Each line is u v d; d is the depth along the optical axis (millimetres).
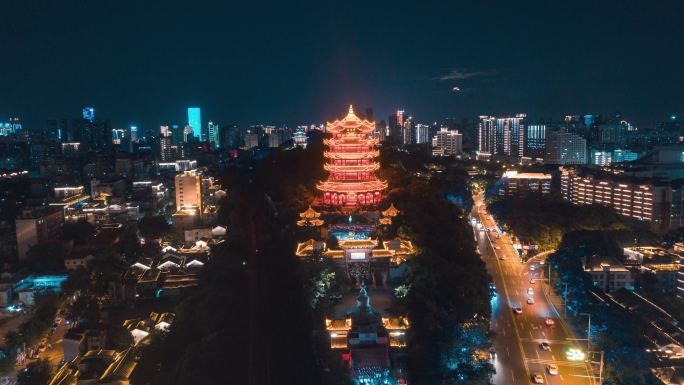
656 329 189375
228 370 156625
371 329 160750
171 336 190500
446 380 150500
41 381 177125
